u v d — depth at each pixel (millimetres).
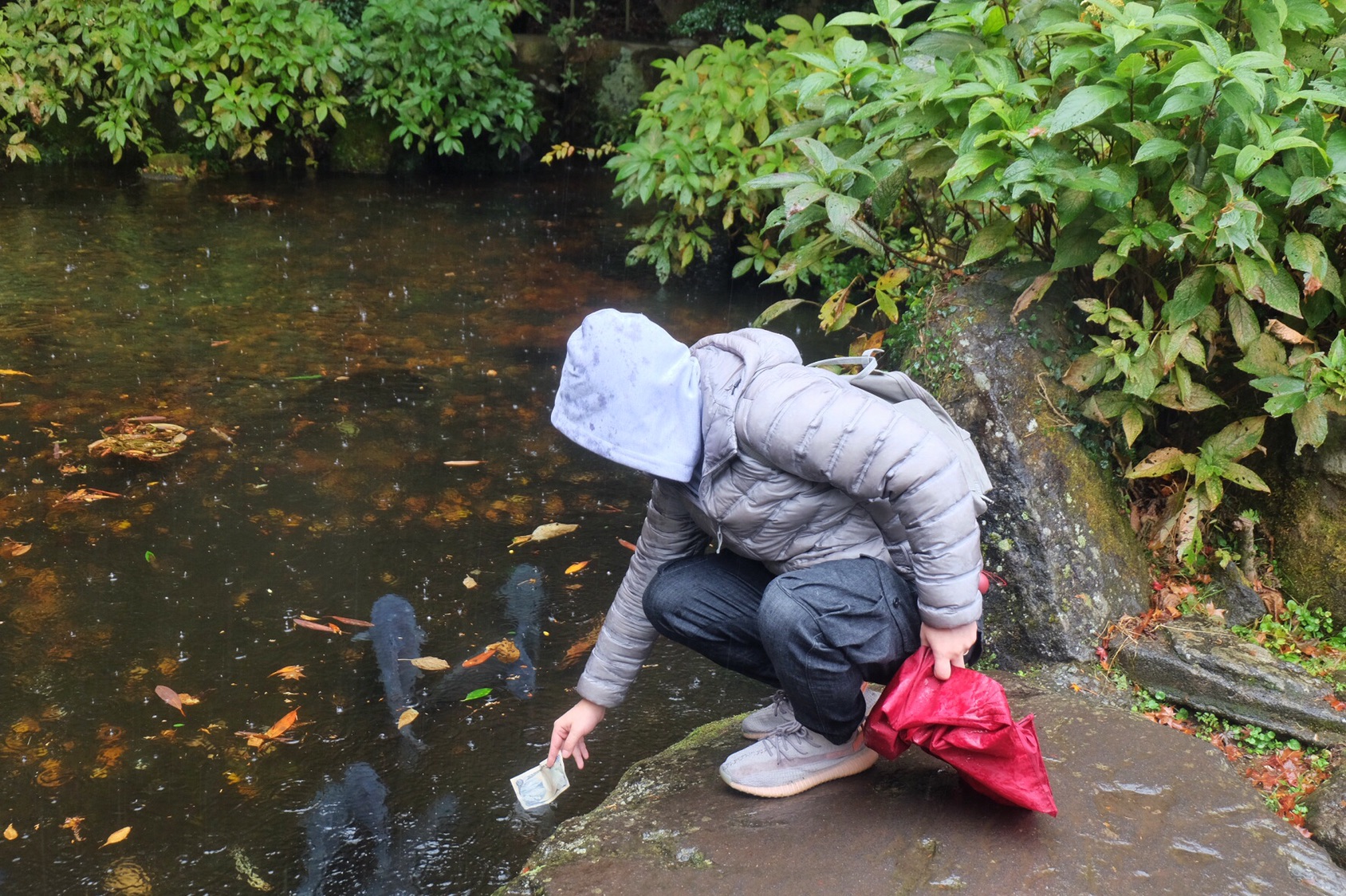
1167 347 2822
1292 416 3025
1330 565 2967
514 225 7719
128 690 2926
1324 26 2781
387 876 2336
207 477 4051
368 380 4957
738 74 6273
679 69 6508
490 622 3285
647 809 2312
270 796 2568
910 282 4289
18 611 3230
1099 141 3111
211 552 3582
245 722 2822
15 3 8609
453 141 8914
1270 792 2430
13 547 3555
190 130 8617
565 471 4223
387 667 3061
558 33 9766
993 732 1953
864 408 1843
